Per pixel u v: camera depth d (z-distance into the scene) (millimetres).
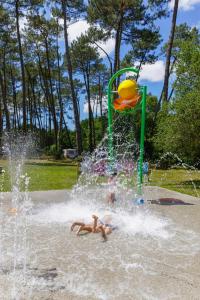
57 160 21375
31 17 22562
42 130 38719
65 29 18188
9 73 33219
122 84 6594
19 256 3787
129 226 5031
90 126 29891
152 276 3311
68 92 35938
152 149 17250
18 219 5320
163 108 11117
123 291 2996
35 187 8742
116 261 3686
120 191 7766
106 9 17797
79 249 4039
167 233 4734
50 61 29328
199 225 5145
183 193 8422
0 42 24578
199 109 9930
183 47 10828
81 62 28609
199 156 11102
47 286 3074
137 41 20812
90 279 3227
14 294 2916
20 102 39375
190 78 10578
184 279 3250
